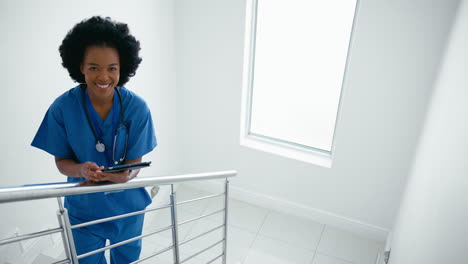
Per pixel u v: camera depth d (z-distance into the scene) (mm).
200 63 3537
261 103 3740
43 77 2246
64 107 1668
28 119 2215
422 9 2613
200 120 3832
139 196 1984
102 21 1518
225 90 3568
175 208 1922
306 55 3391
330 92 3443
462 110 1485
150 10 3061
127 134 1819
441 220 1397
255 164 3840
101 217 1867
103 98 1684
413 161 2904
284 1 3273
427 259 1475
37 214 2439
